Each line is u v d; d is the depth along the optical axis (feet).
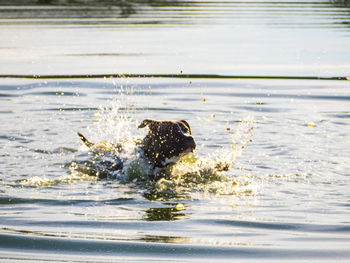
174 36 186.39
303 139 84.28
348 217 53.31
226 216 54.03
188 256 44.98
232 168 71.41
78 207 57.00
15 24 211.20
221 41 177.58
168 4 280.51
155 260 44.11
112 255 45.14
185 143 69.00
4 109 103.09
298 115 99.40
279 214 54.49
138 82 126.11
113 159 74.64
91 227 51.16
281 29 201.16
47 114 100.42
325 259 44.01
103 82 125.70
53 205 57.62
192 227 51.26
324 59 148.87
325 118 96.89
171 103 108.78
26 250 46.03
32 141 84.23
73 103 108.47
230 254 45.24
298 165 71.92
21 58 150.61
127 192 62.75
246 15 240.53
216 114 100.73
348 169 69.82
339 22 217.15
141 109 104.27
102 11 253.24
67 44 170.91
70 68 138.62
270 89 120.26
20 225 51.55
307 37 182.91
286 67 140.15
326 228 50.49
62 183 65.82
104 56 153.79
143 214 54.95
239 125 93.40
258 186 64.08
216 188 64.08
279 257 44.47
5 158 75.56
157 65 142.41
